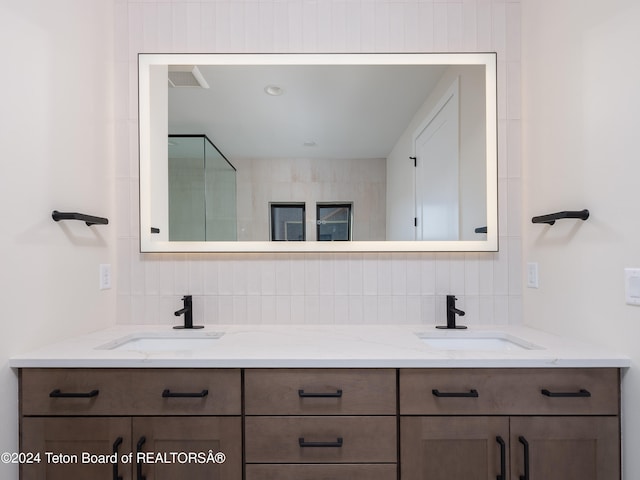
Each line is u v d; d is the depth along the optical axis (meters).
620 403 1.07
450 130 1.61
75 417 1.09
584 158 1.21
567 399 1.07
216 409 1.09
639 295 1.01
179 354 1.12
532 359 1.06
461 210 1.61
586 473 1.07
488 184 1.60
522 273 1.60
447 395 1.07
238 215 1.62
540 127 1.46
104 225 1.54
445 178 1.61
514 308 1.60
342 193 1.63
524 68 1.57
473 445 1.08
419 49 1.61
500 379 1.08
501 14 1.61
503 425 1.08
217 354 1.12
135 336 1.46
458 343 1.48
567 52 1.29
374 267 1.62
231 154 1.63
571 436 1.07
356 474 1.09
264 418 1.09
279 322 1.62
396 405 1.09
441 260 1.62
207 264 1.62
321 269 1.62
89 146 1.44
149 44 1.61
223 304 1.62
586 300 1.21
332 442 1.08
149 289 1.61
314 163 1.63
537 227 1.49
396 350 1.17
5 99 1.06
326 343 1.27
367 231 1.61
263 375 1.10
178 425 1.09
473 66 1.61
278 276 1.62
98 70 1.50
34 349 1.16
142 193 1.61
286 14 1.61
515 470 1.07
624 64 1.05
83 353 1.13
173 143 1.62
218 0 1.62
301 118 1.63
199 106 1.63
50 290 1.23
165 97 1.62
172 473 1.09
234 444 1.09
